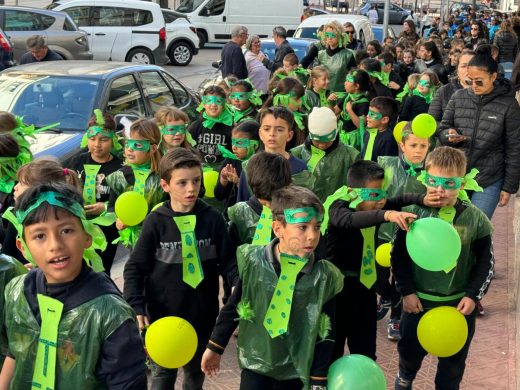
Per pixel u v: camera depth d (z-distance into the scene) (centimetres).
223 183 473
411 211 359
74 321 229
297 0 2550
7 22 1580
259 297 289
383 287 462
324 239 359
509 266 630
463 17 3731
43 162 360
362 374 269
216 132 575
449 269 316
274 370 291
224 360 462
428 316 320
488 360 462
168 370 355
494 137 522
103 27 1959
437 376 367
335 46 939
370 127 568
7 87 743
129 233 415
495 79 527
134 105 774
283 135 432
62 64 809
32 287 239
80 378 231
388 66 1012
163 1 3059
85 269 237
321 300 282
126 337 229
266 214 366
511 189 527
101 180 502
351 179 355
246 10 2544
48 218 223
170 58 2197
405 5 5256
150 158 454
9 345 246
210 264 359
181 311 355
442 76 1084
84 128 697
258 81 1219
